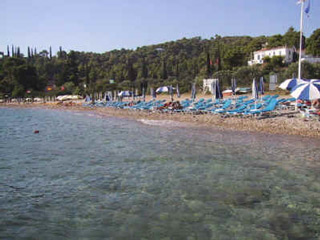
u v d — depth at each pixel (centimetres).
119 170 1013
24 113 4256
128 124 2312
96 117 3097
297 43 6531
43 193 825
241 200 738
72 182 908
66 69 9350
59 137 1778
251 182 855
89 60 13575
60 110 4662
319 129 1538
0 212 711
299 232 589
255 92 2095
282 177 888
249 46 7525
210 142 1423
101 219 664
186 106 2911
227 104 2367
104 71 10856
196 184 853
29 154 1302
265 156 1126
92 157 1212
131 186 855
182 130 1838
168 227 620
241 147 1290
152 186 850
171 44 15088
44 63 11538
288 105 2411
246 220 640
